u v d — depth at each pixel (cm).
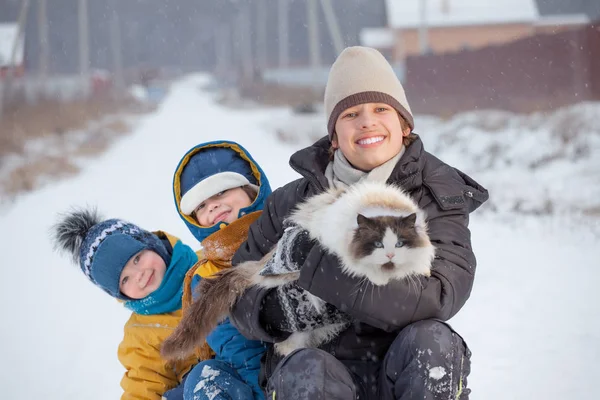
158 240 498
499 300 727
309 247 350
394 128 390
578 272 806
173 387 473
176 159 2330
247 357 409
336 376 324
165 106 6012
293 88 6012
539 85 2719
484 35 6444
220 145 509
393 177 378
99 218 516
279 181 1606
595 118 1803
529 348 592
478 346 610
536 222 1082
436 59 3572
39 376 634
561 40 2616
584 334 611
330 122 400
